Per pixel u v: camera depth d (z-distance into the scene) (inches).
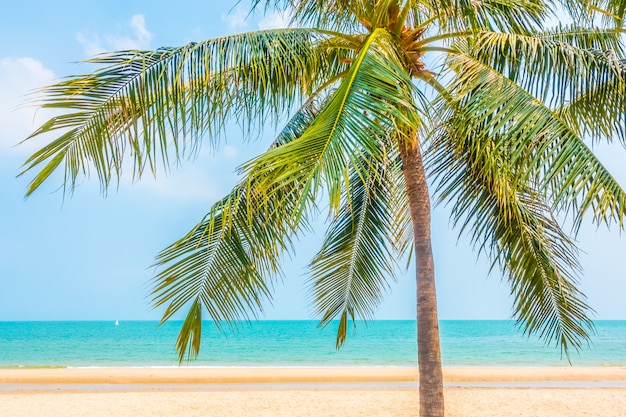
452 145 213.9
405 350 1379.2
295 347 1466.5
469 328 2380.7
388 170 239.9
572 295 235.0
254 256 211.3
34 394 469.4
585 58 167.3
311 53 187.2
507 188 202.8
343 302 262.5
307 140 112.1
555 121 146.2
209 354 1285.7
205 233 203.2
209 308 202.8
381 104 120.3
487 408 400.8
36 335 1985.7
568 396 453.1
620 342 1652.3
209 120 179.9
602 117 181.6
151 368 793.6
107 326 2795.3
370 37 152.3
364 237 257.0
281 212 206.5
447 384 573.9
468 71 170.2
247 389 527.2
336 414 377.1
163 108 166.4
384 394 464.1
